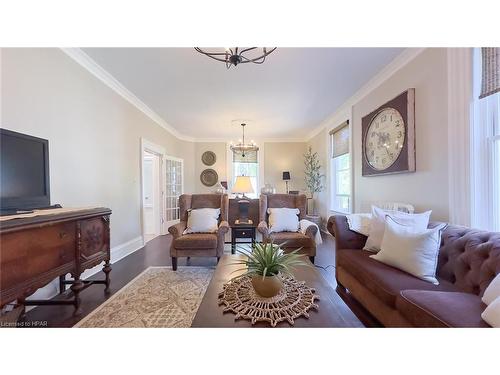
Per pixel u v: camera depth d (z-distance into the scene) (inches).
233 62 77.5
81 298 84.7
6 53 71.4
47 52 85.7
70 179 96.7
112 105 127.3
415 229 70.5
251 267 51.6
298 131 239.5
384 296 58.1
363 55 100.7
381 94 119.8
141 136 162.7
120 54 99.3
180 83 128.3
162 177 207.8
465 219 72.5
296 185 265.1
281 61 105.5
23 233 53.0
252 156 267.9
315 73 116.9
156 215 209.9
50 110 87.0
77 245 71.9
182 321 70.1
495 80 64.1
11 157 62.2
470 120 70.7
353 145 151.5
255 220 147.5
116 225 132.6
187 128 225.9
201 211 130.5
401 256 65.9
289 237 114.0
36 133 81.4
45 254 59.5
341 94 144.1
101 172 118.0
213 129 229.8
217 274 67.2
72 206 97.8
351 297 86.3
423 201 91.6
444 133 81.2
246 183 143.3
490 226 67.7
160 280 101.9
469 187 71.2
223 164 265.3
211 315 45.1
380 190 121.9
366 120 129.7
